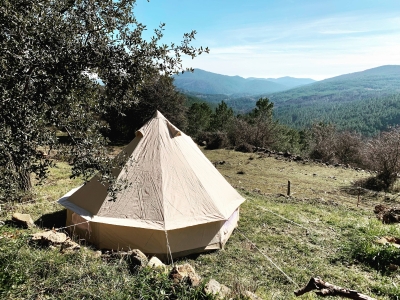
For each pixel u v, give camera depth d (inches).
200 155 325.1
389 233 305.7
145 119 1048.8
